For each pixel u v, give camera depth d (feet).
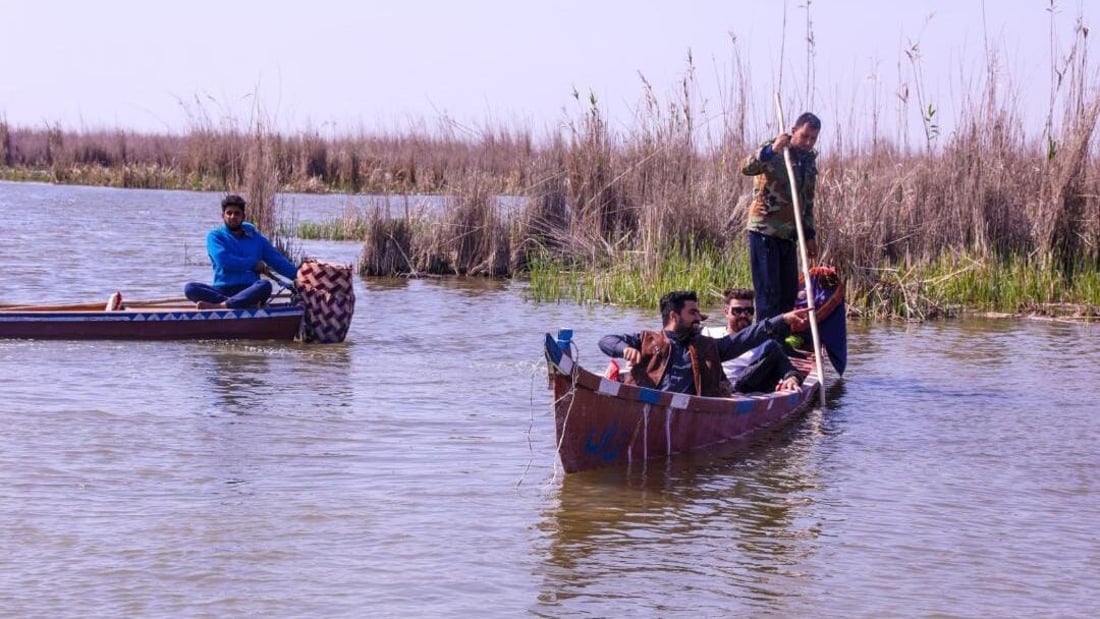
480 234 66.74
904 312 50.62
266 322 41.19
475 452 26.58
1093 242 56.03
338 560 19.65
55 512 21.65
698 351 28.17
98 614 17.30
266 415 29.50
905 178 56.13
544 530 21.40
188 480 23.84
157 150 173.88
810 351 37.09
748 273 55.36
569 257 64.44
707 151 61.46
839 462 26.71
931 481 25.29
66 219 96.27
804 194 36.01
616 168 64.85
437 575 19.11
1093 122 56.13
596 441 25.13
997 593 18.90
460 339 42.80
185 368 35.58
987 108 57.36
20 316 39.34
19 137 186.39
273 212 70.23
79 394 31.24
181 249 74.74
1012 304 53.16
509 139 74.64
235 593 18.19
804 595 18.67
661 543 20.90
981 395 34.58
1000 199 56.80
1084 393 34.96
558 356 23.56
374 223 66.18
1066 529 22.13
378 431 28.25
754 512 22.81
